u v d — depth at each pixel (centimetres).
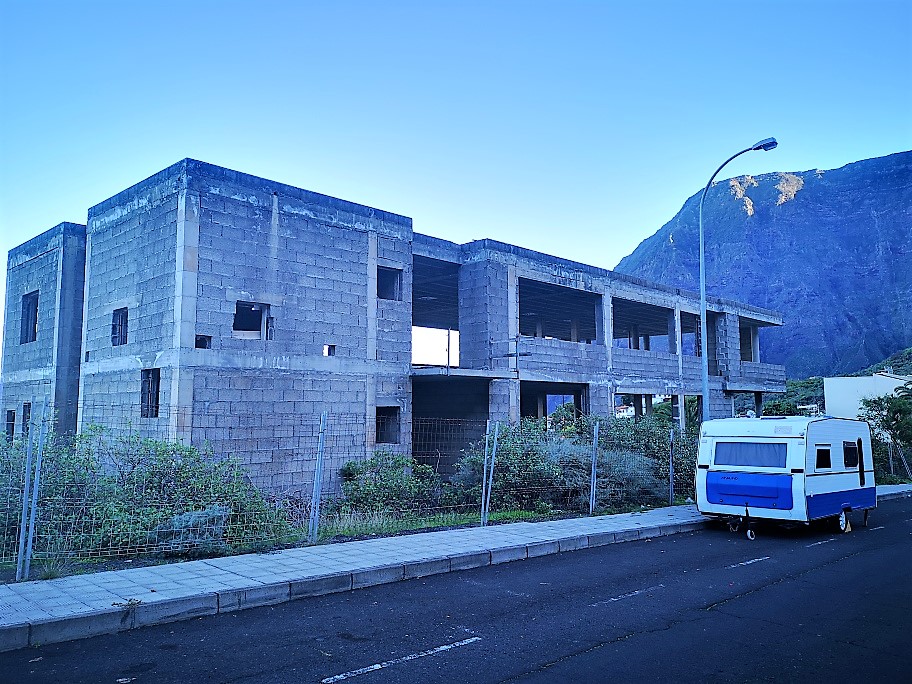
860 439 1619
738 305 3319
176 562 912
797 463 1385
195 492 1058
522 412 3288
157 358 1468
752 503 1414
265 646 632
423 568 955
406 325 1862
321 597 824
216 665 578
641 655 622
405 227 1889
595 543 1238
